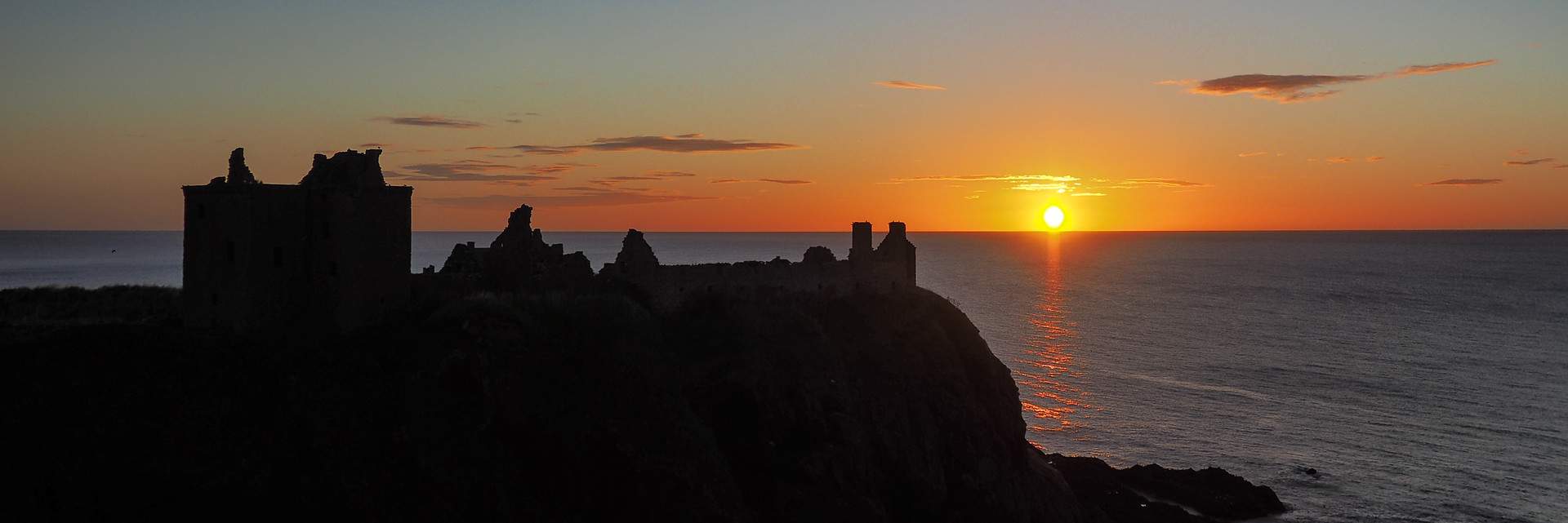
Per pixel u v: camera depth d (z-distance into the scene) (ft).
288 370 197.57
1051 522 265.75
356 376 199.11
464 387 201.87
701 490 200.44
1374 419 414.21
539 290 240.12
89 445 178.09
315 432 187.42
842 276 288.10
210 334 207.62
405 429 191.01
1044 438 383.45
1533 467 352.28
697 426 212.84
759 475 221.46
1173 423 407.44
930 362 275.59
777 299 268.62
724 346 238.48
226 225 213.05
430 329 212.84
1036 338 625.00
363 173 222.69
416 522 182.09
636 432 203.31
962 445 260.83
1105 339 620.49
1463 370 520.83
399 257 225.15
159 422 183.21
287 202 215.92
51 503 171.12
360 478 183.42
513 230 246.06
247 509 176.04
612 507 196.75
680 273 257.14
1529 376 505.66
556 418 200.75
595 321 224.12
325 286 216.74
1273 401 444.96
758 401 228.22
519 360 205.77
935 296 309.83
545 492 196.34
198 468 178.40
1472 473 345.51
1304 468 350.23
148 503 173.37
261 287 213.46
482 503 188.24
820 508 218.38
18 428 178.50
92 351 193.16
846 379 250.16
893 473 244.01
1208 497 311.06
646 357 221.25
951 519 243.60
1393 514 308.81
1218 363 536.42
